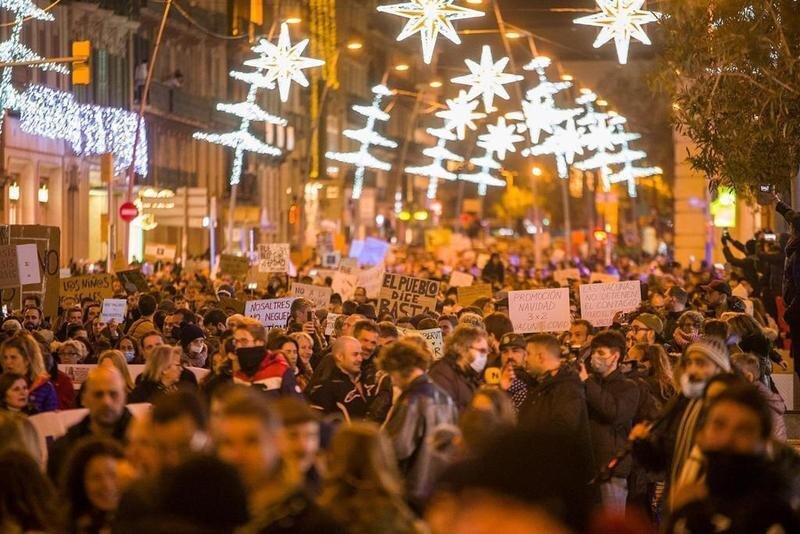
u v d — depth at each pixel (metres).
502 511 6.49
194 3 94.81
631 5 22.59
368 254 56.53
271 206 113.81
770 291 37.62
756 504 10.10
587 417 16.23
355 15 140.75
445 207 197.00
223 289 37.50
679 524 10.31
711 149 24.77
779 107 22.62
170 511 8.15
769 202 24.91
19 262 30.20
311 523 9.14
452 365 16.50
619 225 153.75
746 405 10.34
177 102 89.94
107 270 53.03
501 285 49.00
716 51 23.22
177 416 10.80
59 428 14.52
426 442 14.54
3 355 17.14
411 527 10.19
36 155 68.62
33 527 10.85
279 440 9.90
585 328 23.05
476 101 53.28
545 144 67.50
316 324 24.86
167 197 66.06
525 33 66.88
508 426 6.88
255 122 107.25
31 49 66.81
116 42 79.06
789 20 22.97
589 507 7.15
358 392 18.23
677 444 12.98
